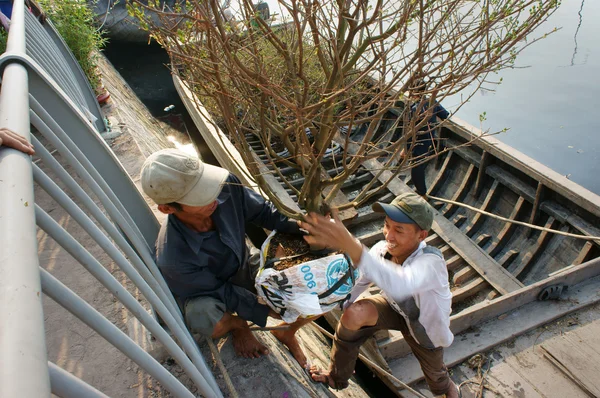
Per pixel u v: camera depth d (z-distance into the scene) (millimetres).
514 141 8961
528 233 5020
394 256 2322
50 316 2334
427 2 1750
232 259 2193
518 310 3896
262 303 2270
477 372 3488
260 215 2340
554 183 4629
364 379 3984
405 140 2174
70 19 5480
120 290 1381
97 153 2457
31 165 1231
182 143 8234
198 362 1865
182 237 2062
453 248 4922
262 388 2189
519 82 10695
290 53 2020
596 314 3811
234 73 1802
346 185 5887
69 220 2992
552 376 3422
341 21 1946
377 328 2430
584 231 4426
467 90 10203
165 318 1711
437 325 2266
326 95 1907
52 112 2396
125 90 8750
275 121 2244
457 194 5762
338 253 2203
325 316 4156
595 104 9789
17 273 813
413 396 3402
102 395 946
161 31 1888
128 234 1948
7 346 687
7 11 5289
